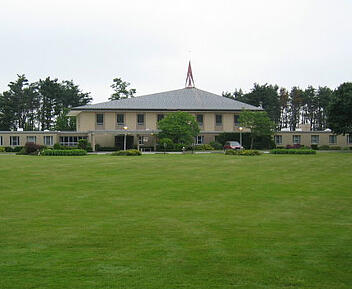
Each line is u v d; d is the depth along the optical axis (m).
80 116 59.78
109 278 7.18
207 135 61.31
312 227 10.91
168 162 30.33
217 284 6.92
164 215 12.40
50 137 56.78
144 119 60.28
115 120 59.56
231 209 13.31
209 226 11.02
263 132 55.88
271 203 14.36
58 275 7.32
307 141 62.69
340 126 51.44
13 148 54.56
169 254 8.55
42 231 10.47
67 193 16.39
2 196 15.74
